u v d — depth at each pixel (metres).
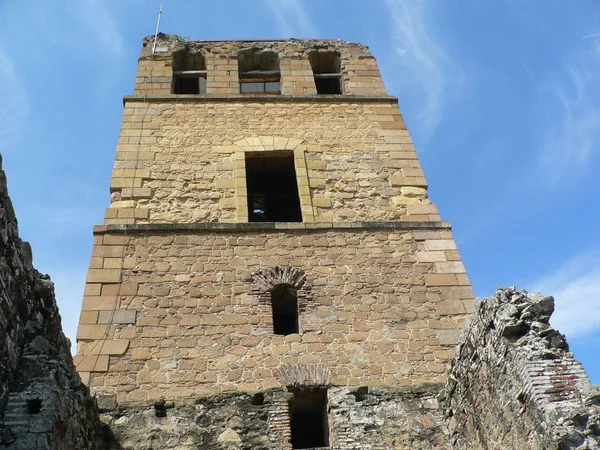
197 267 13.50
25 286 8.71
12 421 7.78
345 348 12.35
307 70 19.70
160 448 10.69
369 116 17.95
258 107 18.00
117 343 12.07
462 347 10.56
